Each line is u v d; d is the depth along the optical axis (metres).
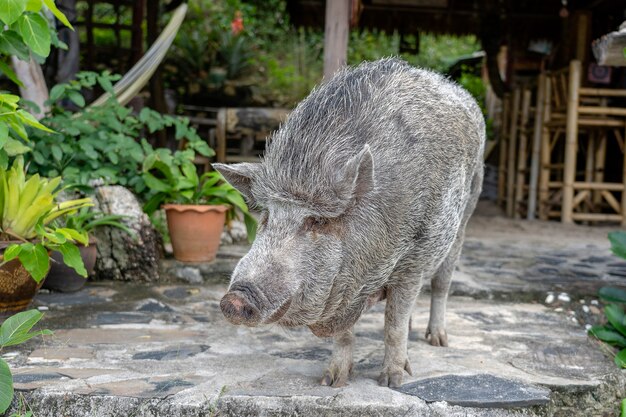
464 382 2.02
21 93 3.57
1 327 1.96
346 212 1.74
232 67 7.78
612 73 6.15
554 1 6.75
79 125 3.29
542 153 5.71
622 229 5.26
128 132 3.54
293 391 1.91
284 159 1.75
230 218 3.57
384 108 1.88
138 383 1.95
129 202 3.19
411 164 1.86
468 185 2.21
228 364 2.13
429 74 2.14
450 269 2.35
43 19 2.26
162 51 4.27
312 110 1.83
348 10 4.07
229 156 5.93
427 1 6.70
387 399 1.88
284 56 8.98
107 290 2.99
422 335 2.51
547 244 4.46
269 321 1.62
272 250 1.67
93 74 3.51
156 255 3.21
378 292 2.03
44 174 3.22
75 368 2.06
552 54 7.11
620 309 2.54
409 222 1.87
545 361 2.23
